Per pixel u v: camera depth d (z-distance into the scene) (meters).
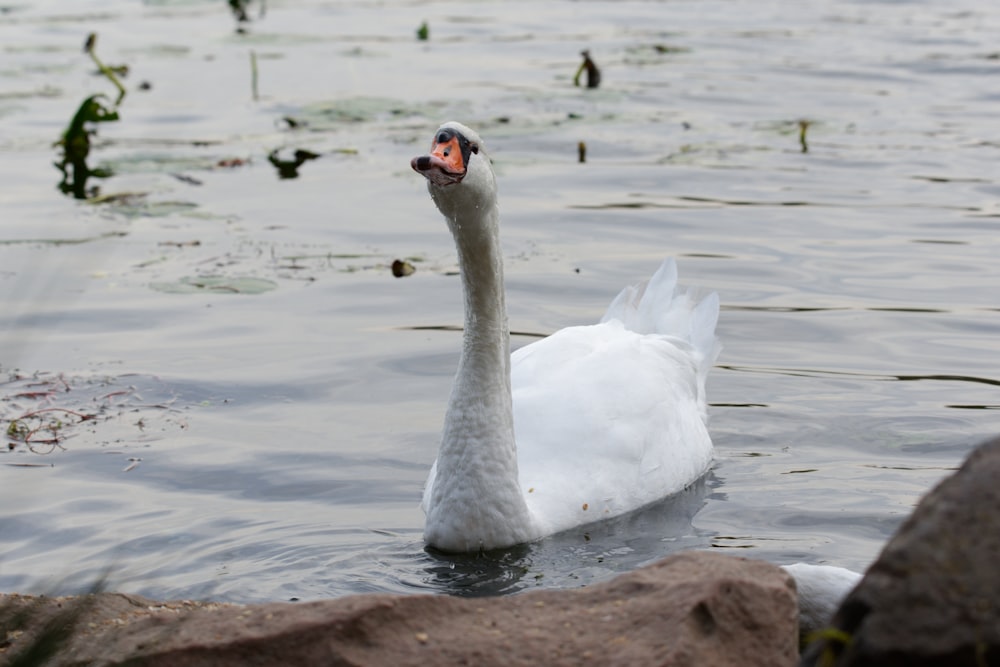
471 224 9.22
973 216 16.72
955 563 5.05
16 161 19.67
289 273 15.24
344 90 23.92
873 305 14.08
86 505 10.08
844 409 11.82
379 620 6.21
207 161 19.64
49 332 13.65
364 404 12.10
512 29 30.14
